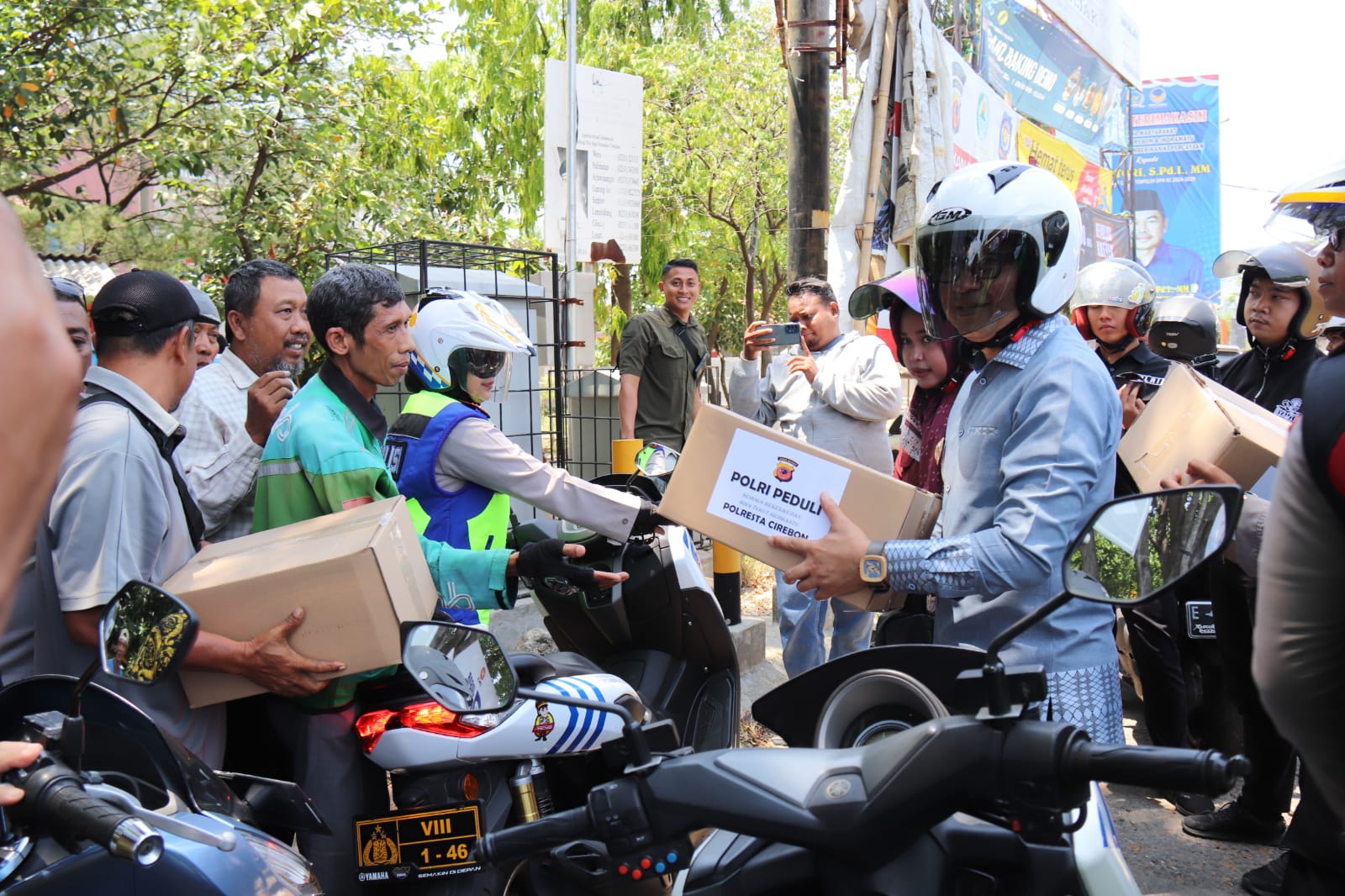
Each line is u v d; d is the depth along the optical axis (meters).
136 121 8.34
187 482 3.11
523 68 17.34
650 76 17.88
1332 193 2.12
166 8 8.05
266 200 9.02
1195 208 26.62
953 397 3.76
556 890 2.94
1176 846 4.04
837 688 2.13
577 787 3.20
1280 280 4.25
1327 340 3.92
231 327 3.66
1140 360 4.77
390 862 2.62
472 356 3.25
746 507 2.67
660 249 18.94
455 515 3.17
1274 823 3.98
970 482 2.49
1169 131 26.62
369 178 9.59
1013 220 2.37
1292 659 1.24
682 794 1.57
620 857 1.61
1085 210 14.27
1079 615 2.41
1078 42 13.41
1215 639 4.40
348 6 8.86
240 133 8.52
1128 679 5.68
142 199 10.37
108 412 2.32
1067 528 2.29
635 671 3.93
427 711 2.66
